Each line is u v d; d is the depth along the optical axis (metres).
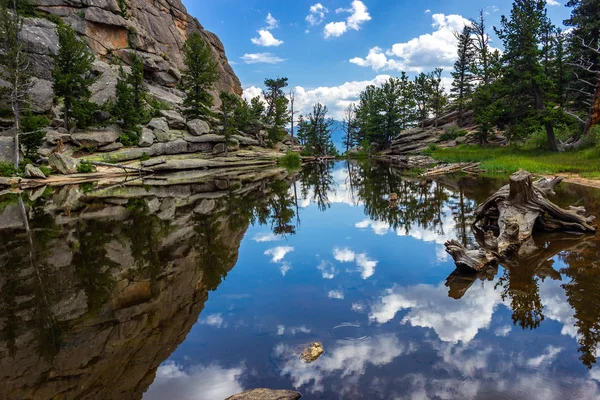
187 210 15.50
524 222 9.59
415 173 31.48
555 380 3.58
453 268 7.39
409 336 4.65
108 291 6.68
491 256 7.52
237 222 12.98
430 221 12.25
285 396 3.48
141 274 7.56
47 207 16.64
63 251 9.41
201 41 49.81
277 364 4.18
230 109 49.72
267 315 5.49
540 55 31.08
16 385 3.94
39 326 5.38
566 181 18.14
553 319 4.87
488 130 45.69
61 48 36.50
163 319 5.50
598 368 3.76
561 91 34.06
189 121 47.84
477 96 47.56
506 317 5.02
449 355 4.14
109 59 54.34
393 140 71.19
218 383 3.85
